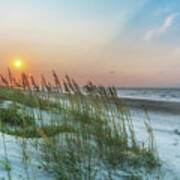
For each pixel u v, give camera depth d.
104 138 2.38
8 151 1.79
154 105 14.55
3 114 2.75
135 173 2.05
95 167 1.98
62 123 2.38
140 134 4.41
